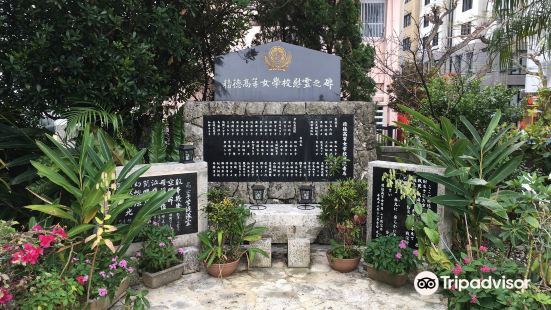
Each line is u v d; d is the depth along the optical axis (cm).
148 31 416
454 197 292
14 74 354
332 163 450
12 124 385
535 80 1099
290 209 430
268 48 473
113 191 284
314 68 472
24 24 368
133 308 266
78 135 391
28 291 225
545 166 429
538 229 253
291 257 375
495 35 555
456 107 530
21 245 219
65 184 265
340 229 369
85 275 255
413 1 1209
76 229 252
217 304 303
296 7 638
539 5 517
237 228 363
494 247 331
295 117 459
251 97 474
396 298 312
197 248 372
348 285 337
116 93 390
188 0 432
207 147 461
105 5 382
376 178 367
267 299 312
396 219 355
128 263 303
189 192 372
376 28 1118
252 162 461
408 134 520
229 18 572
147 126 505
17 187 374
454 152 302
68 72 380
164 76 453
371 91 668
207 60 599
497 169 296
